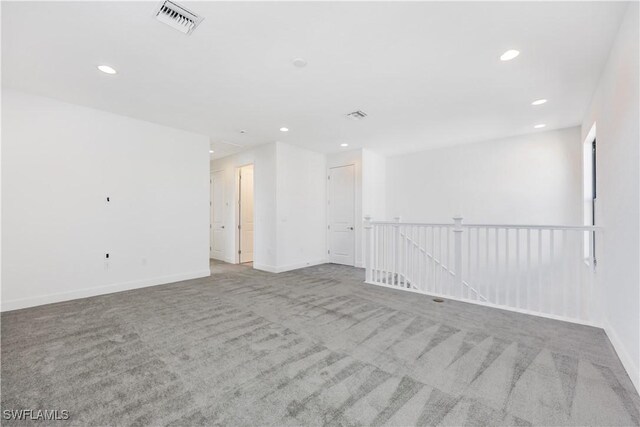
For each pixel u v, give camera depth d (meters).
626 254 2.03
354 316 2.97
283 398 1.65
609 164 2.50
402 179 6.37
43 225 3.37
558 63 2.60
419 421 1.47
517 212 4.92
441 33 2.20
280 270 5.46
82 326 2.70
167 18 2.04
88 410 1.55
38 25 2.09
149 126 4.30
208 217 5.05
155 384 1.78
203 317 2.94
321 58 2.55
